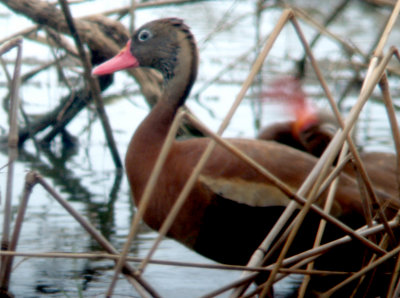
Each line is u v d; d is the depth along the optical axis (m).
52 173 12.12
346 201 7.46
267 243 6.23
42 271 8.32
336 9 15.82
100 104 12.26
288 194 6.11
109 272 8.39
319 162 6.50
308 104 9.69
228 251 7.75
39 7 12.02
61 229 9.57
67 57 13.73
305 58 16.09
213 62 17.84
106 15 13.16
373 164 8.49
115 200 10.85
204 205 7.48
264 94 13.99
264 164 7.50
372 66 6.83
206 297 5.99
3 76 16.02
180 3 13.40
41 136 14.16
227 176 7.45
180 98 8.23
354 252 7.58
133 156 7.90
